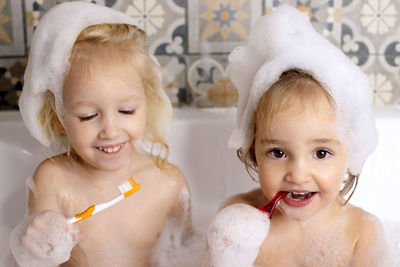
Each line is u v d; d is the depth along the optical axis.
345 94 0.89
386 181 1.20
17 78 1.28
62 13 0.94
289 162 0.86
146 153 1.15
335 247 0.96
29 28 1.25
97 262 1.05
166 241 1.12
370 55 1.30
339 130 0.86
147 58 1.01
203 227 1.22
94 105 0.90
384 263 0.95
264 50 0.95
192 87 1.31
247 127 0.96
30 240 0.88
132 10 1.25
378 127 1.18
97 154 0.94
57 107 0.94
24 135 1.19
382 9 1.26
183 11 1.25
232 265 0.92
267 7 1.26
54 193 1.04
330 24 1.27
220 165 1.23
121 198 0.92
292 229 0.98
